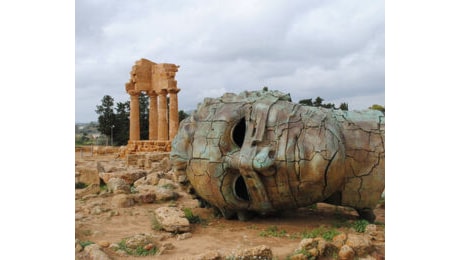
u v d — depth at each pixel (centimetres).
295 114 1001
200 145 1073
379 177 1030
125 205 1371
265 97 1070
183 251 865
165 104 4047
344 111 1095
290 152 951
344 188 1038
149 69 4225
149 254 847
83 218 1205
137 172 1980
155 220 1121
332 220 1119
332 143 951
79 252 852
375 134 1045
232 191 1062
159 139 4012
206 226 1078
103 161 3403
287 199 1006
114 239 974
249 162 951
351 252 770
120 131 6994
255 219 1137
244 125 1151
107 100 6975
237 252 766
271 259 765
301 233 986
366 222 1007
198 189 1102
